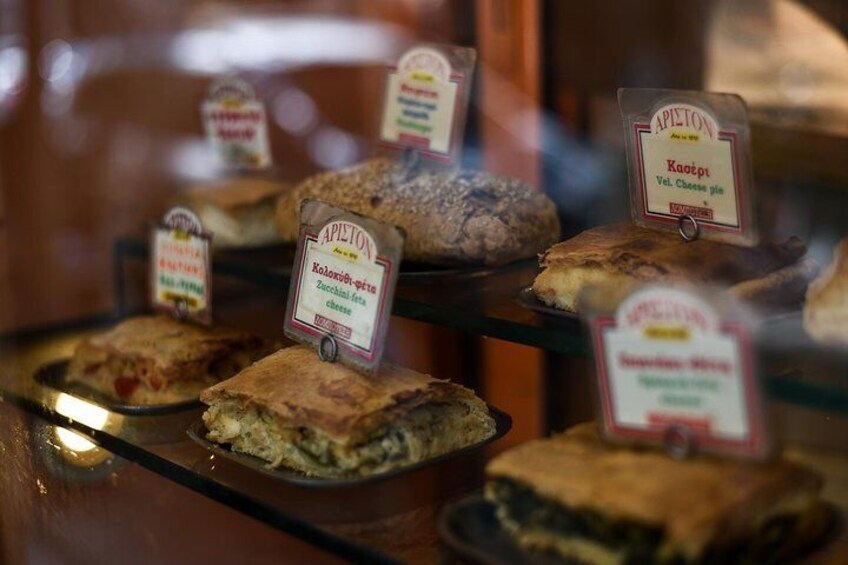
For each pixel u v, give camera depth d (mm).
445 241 1603
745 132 1277
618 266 1316
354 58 2256
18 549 1723
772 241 1376
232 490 1348
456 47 1705
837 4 1839
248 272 1786
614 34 1997
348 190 1766
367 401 1299
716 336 1032
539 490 1065
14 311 2357
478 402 1393
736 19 1924
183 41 2367
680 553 976
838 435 1104
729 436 1045
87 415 1614
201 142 2324
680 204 1369
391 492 1303
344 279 1373
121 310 2150
